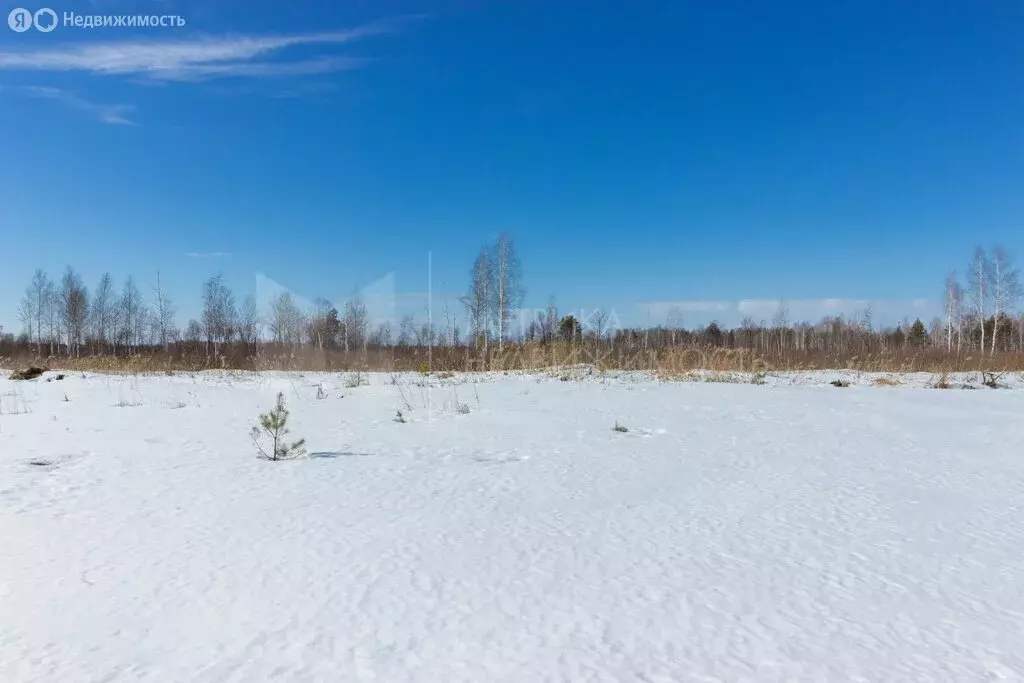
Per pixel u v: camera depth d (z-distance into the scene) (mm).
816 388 13562
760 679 2219
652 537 3736
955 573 3223
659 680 2197
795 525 3996
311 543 3564
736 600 2875
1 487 4730
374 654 2346
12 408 10023
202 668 2236
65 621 2590
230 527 3838
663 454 6301
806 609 2791
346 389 12977
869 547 3592
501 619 2650
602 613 2723
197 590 2910
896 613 2764
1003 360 21234
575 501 4527
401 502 4453
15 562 3229
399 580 3053
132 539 3604
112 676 2178
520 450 6496
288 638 2465
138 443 6746
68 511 4141
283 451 6000
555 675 2215
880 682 2209
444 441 7008
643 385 13688
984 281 35188
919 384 15656
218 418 8836
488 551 3469
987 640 2529
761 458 6121
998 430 7941
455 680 2174
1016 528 3959
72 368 21266
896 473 5500
